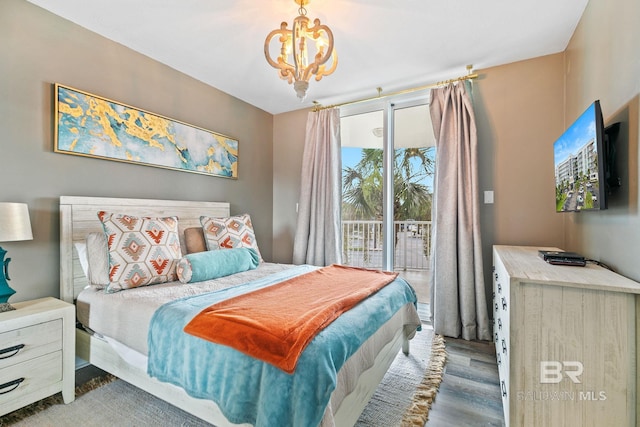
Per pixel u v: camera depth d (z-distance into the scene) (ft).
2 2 5.66
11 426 4.81
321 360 3.43
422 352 7.48
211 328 4.11
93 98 6.93
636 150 4.01
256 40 7.45
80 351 6.11
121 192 7.54
